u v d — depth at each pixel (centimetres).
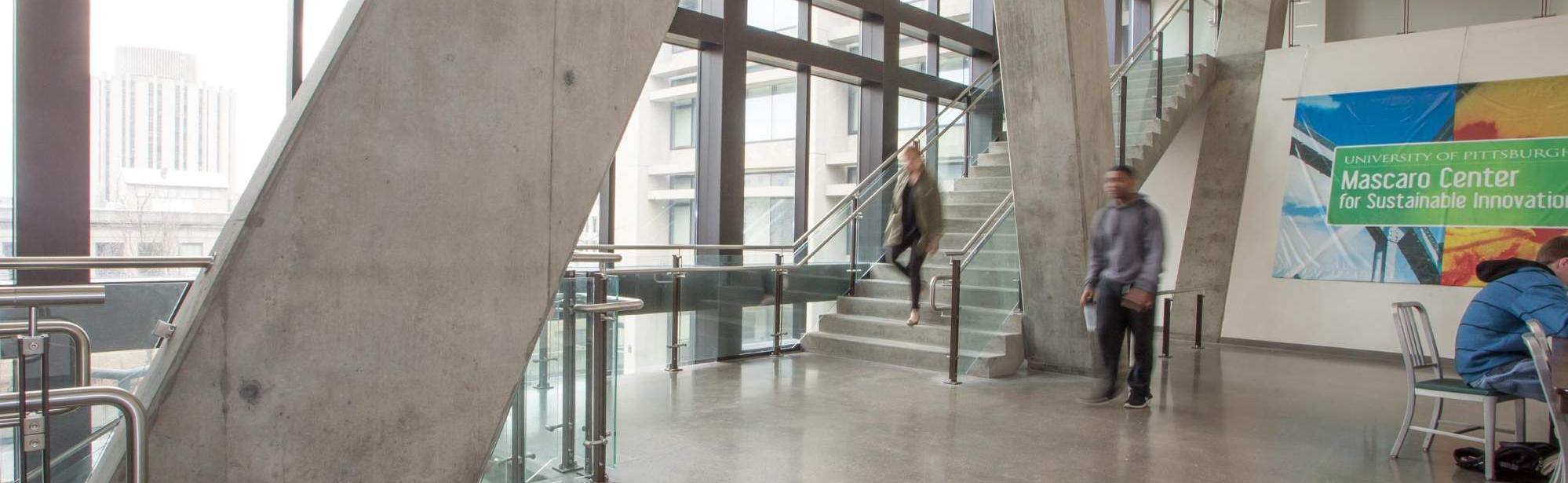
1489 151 824
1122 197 566
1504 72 830
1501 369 405
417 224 273
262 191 245
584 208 317
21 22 417
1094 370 681
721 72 762
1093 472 422
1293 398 618
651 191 747
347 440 265
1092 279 584
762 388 625
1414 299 844
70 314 342
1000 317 712
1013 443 475
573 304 396
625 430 491
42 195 425
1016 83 663
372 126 262
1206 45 1031
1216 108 1002
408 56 268
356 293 263
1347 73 923
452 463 289
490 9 285
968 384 649
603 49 317
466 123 281
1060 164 657
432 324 280
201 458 237
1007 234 726
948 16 1064
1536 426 531
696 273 736
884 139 919
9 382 329
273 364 249
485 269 291
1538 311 382
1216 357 832
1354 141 902
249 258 243
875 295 851
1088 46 652
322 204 255
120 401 212
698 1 771
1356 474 423
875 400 587
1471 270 816
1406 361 450
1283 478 415
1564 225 776
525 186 298
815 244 846
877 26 916
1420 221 852
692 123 774
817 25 871
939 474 414
